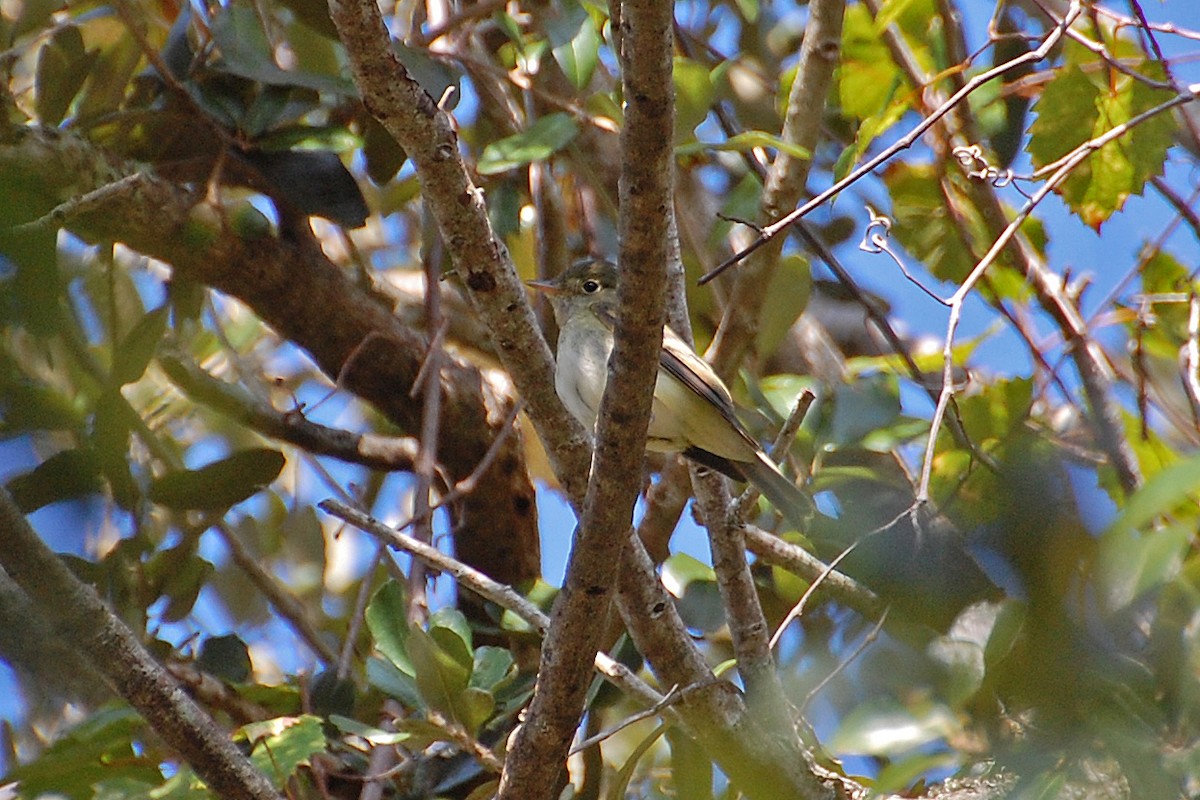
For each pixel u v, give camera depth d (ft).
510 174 39.60
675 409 32.22
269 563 41.63
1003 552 14.48
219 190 33.91
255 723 27.20
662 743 38.70
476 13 36.73
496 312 24.81
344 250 45.19
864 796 24.99
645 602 26.73
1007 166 41.68
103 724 26.09
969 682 17.15
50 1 34.94
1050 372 32.32
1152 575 14.66
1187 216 34.88
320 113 37.88
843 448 35.06
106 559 31.58
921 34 40.37
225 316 44.19
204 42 35.55
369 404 39.06
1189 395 32.17
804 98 31.83
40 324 16.61
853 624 23.88
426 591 34.91
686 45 40.88
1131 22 32.86
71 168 30.96
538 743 24.08
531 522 39.81
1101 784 15.71
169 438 39.27
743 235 41.65
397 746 31.40
